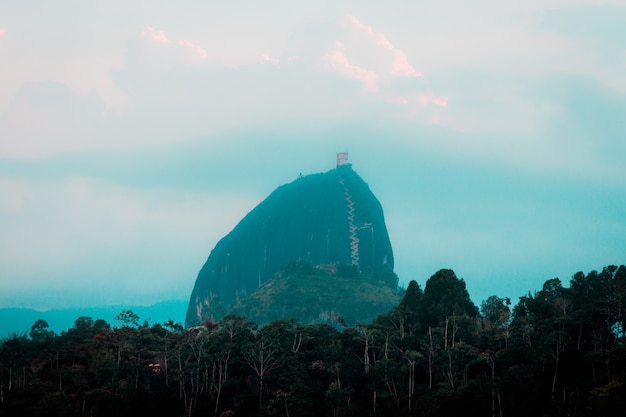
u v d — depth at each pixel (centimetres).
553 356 19538
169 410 19962
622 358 18212
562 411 17800
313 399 19788
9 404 19088
